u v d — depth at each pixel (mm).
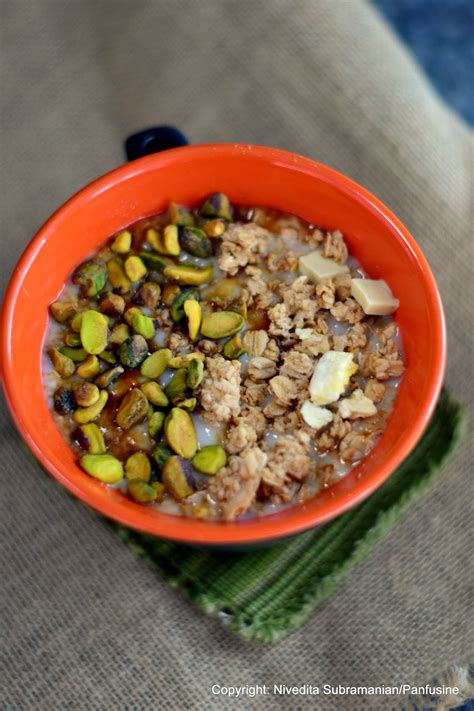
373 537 377
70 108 456
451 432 391
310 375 345
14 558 381
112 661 365
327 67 457
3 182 441
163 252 365
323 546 379
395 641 372
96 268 362
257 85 457
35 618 372
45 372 352
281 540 340
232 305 357
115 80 462
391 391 347
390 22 616
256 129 451
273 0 468
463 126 464
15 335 336
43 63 464
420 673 367
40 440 324
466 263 427
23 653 366
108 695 361
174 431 334
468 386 407
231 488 327
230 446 336
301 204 371
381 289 357
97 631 370
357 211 358
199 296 360
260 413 342
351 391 346
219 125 453
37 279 349
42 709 358
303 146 446
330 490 332
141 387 344
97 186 354
